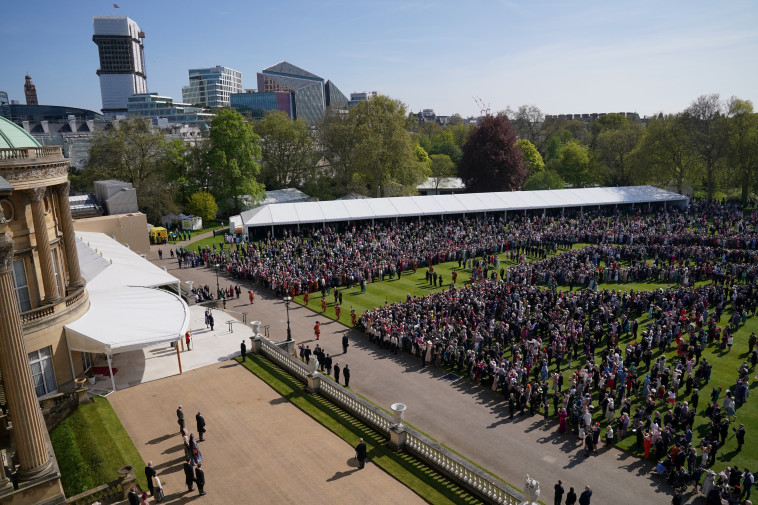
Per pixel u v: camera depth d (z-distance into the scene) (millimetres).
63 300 31547
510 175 107938
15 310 20594
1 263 19969
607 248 63062
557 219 86375
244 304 51031
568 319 40938
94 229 64938
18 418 20797
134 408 29016
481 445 26922
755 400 30406
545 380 33156
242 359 35719
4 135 29531
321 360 36156
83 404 29125
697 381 32656
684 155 99000
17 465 23531
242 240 75375
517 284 50938
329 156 115375
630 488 23406
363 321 43281
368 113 98875
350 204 82500
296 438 26234
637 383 31719
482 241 67938
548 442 27250
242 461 24125
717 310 39906
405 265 61438
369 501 21453
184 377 33094
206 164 97812
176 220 91562
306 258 62250
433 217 85875
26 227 29891
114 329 31750
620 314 44062
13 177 28281
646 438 25688
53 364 30453
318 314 47906
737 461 25016
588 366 32406
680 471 22672
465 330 37594
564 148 124750
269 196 103438
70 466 24000
